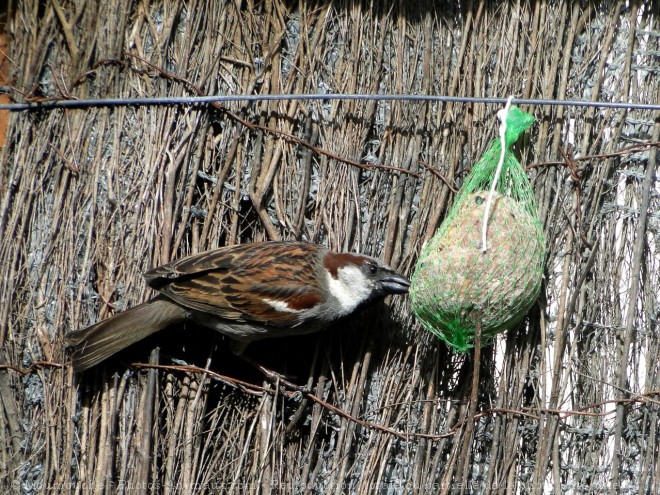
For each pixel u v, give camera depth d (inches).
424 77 248.4
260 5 249.4
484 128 246.7
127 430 224.2
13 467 225.0
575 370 240.7
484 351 241.0
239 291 222.7
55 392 226.4
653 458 239.3
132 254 229.3
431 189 244.2
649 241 246.8
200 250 235.9
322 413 234.5
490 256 209.0
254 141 243.8
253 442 234.7
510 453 236.4
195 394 228.8
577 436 241.9
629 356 243.0
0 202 235.1
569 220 242.1
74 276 229.9
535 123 246.5
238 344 236.1
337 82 247.4
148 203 231.6
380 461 235.0
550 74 246.1
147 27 244.2
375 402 237.8
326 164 243.6
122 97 240.5
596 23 248.2
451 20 250.8
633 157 245.6
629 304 241.1
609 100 247.0
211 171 240.7
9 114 242.1
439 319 215.6
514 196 231.0
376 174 243.8
